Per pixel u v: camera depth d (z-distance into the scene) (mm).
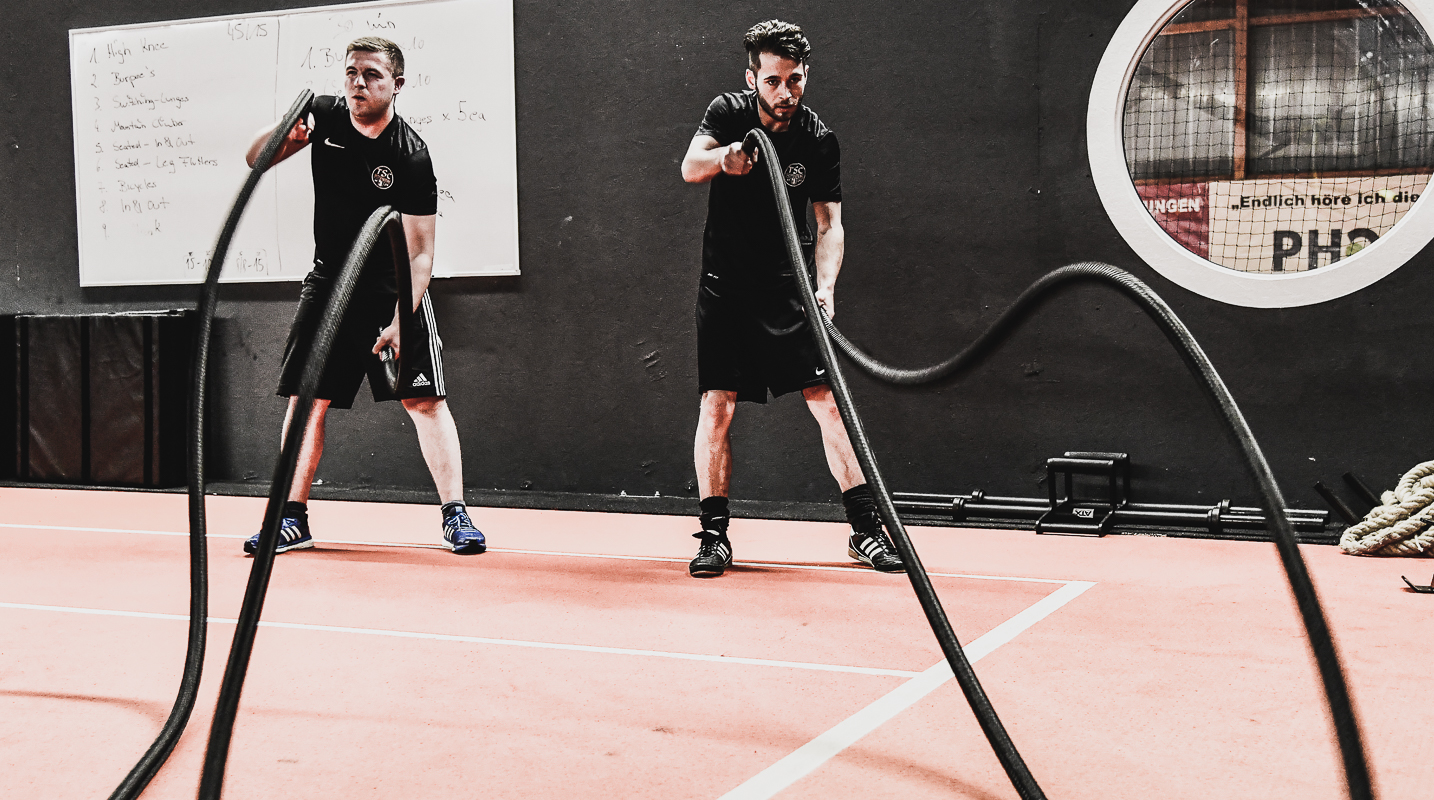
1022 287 4215
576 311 4715
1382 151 3939
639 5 4586
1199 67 4090
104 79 5195
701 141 3043
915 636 2373
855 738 1723
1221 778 1549
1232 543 3668
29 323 5145
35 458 5172
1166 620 2521
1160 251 4055
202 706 1917
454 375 4855
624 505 4473
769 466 4512
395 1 4812
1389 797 1468
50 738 1754
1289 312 3945
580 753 1662
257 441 5082
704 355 3121
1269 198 4055
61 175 5305
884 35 4316
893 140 4324
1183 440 4066
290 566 3230
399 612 2627
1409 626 2447
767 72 2994
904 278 4336
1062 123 4148
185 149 5113
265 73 4992
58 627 2498
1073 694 1951
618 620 2533
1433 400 3816
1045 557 3395
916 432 4340
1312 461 3939
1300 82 4008
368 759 1645
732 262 3084
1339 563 3281
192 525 1836
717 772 1580
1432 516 3352
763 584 2963
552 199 4719
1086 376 4160
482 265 4785
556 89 4691
